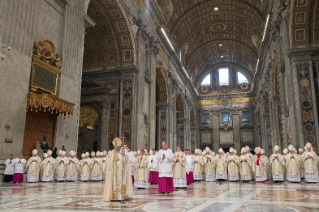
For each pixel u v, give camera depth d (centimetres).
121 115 1697
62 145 1047
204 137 4106
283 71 1631
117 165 562
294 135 1370
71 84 1095
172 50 2586
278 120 2069
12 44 838
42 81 952
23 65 872
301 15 1340
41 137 982
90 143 2008
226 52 3897
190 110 3703
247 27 3028
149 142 1888
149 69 1977
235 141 3981
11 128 821
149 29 1966
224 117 4103
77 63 1143
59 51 1060
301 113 1314
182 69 3061
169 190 711
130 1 1697
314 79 1342
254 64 3719
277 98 2097
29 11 912
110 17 1622
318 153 1259
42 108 969
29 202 514
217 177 1295
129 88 1709
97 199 567
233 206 489
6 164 816
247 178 1205
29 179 920
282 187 903
